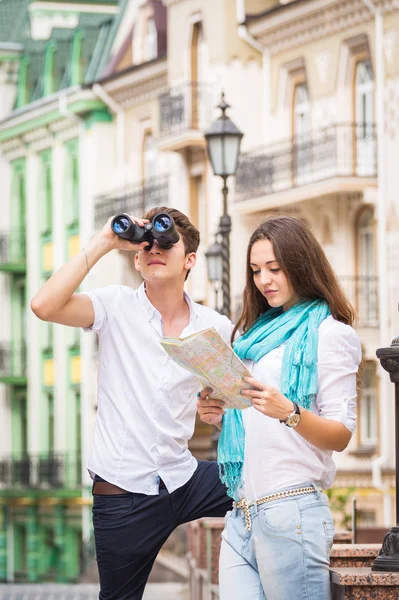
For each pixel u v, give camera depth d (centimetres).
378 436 3012
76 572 4497
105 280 4316
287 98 3416
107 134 4391
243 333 740
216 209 3606
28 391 4919
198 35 3709
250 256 716
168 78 3897
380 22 3022
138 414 721
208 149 1881
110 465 723
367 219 3138
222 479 704
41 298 700
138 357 720
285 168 3331
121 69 4300
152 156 4169
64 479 4581
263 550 688
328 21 3225
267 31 3447
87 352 4544
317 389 689
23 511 4788
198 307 743
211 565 1284
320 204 3250
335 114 3225
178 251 720
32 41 5019
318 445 677
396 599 663
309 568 684
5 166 5059
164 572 2838
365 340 3053
